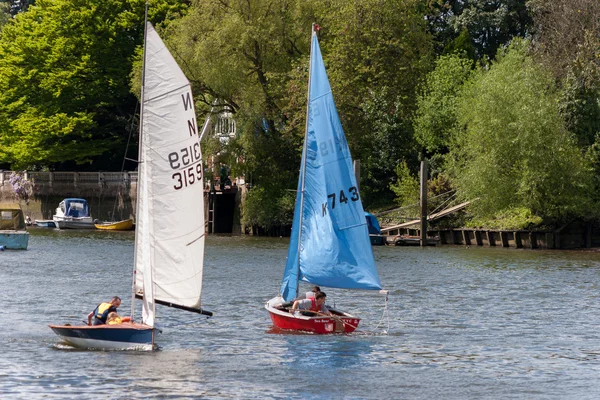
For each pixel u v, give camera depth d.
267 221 189.00
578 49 165.12
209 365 61.00
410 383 57.44
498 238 162.25
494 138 156.50
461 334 73.69
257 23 183.25
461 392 55.56
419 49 194.50
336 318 72.94
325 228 73.50
